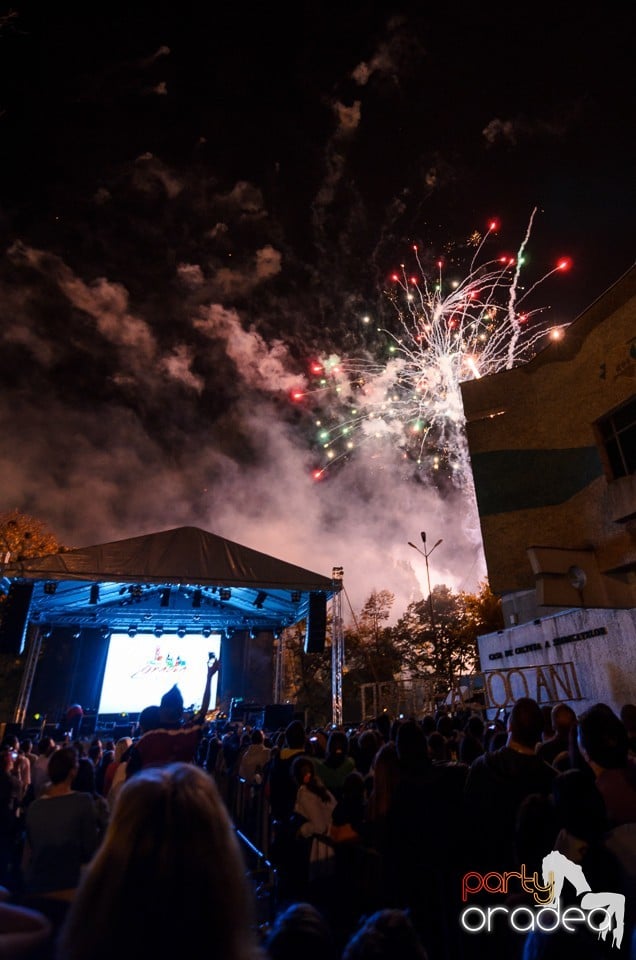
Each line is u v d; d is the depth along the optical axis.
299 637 38.00
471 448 13.94
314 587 16.33
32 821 3.29
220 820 1.27
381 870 3.59
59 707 19.14
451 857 3.29
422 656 41.47
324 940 1.59
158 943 1.06
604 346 11.73
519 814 2.81
